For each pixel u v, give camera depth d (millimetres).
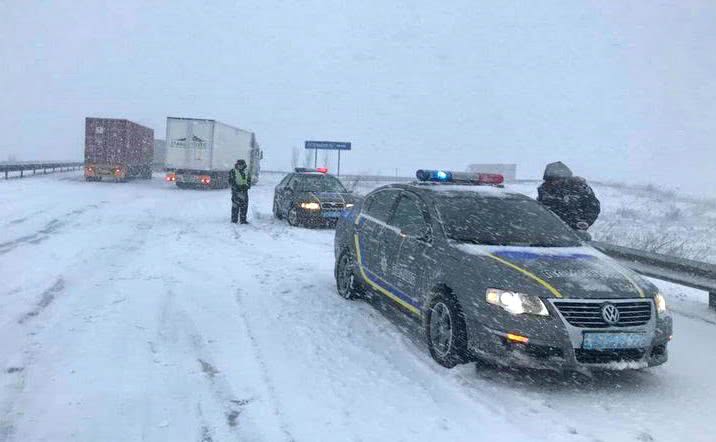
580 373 4898
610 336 4281
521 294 4375
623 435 3770
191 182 31422
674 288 9406
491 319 4434
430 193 6031
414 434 3689
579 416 4062
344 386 4445
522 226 5621
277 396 4211
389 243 6168
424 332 5254
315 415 3922
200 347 5211
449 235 5316
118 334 5441
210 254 10164
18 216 14484
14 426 3609
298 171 17484
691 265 7344
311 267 9266
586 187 8484
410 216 6070
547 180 8570
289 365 4852
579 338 4246
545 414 4066
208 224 14930
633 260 8375
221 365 4793
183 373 4582
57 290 7043
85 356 4840
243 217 15453
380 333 5820
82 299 6656
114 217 15508
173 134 31141
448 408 4102
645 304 4469
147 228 13500
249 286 7738
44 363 4652
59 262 8812
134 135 36812
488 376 4730
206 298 6980
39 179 32500
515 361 4320
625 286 4500
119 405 3955
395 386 4477
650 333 4406
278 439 3566
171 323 5887
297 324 6039
